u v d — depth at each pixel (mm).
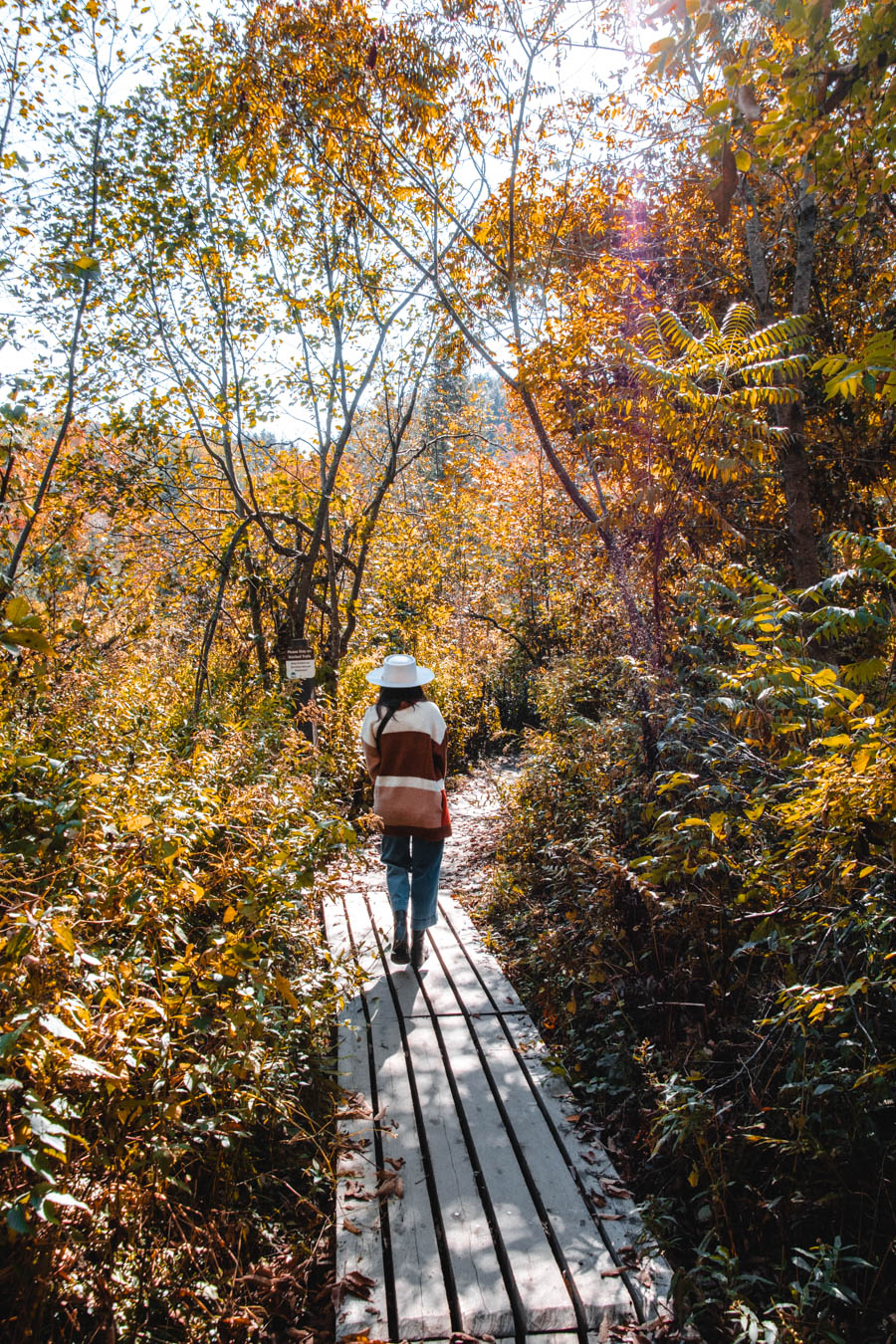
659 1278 2590
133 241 9695
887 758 2885
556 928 4898
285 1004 3365
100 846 2881
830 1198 2693
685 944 4047
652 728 5664
